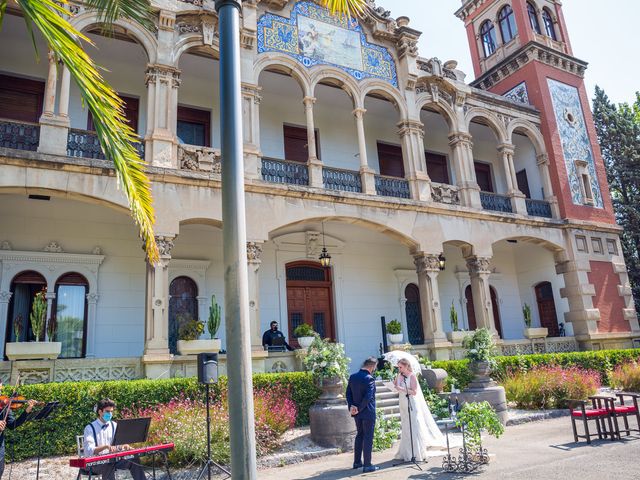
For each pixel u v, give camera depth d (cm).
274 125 1786
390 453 941
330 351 1069
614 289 2119
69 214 1423
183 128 1631
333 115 1912
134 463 695
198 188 1312
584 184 2195
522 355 1647
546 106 2183
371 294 1895
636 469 701
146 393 1034
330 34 1673
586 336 1961
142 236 801
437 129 2112
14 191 1127
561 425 1132
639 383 1553
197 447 842
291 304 1753
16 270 1348
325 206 1502
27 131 1187
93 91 554
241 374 366
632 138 2939
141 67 1577
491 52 2512
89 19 1301
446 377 1360
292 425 1152
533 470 731
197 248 1598
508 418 1184
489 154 2286
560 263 2066
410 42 1822
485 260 1788
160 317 1190
